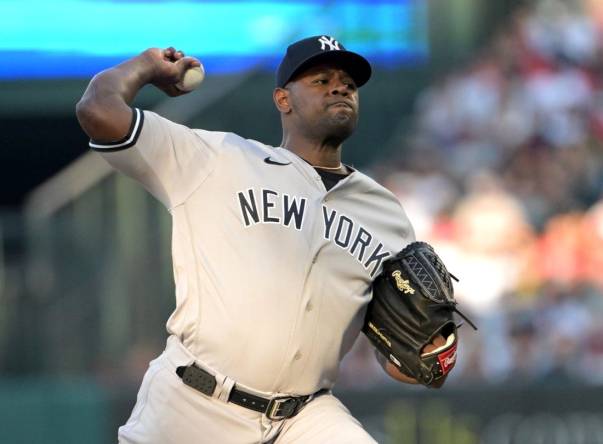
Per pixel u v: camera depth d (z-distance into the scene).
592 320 35.97
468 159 41.94
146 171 14.59
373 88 43.78
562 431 31.45
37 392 31.42
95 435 31.34
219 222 14.52
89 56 43.75
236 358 14.25
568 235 38.44
